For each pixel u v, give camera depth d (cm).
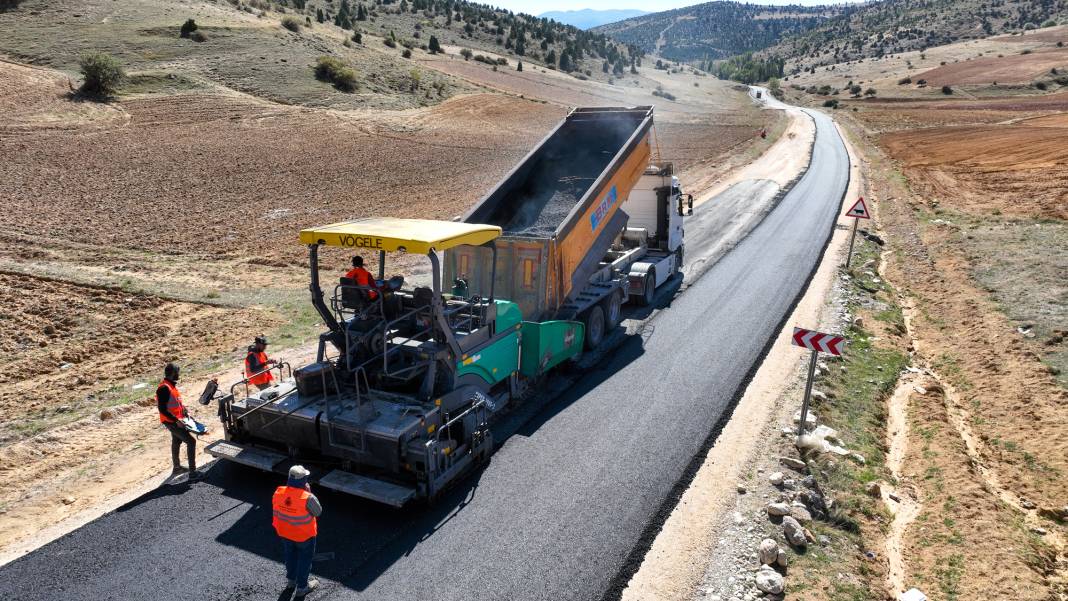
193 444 841
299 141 4597
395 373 812
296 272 1934
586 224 1223
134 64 5809
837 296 1608
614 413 1025
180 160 3753
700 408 1038
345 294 861
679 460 887
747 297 1606
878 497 838
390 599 631
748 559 693
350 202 2950
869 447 952
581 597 638
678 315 1486
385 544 715
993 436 1028
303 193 3125
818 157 4356
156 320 1537
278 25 7862
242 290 1762
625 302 1541
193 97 5341
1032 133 4650
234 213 2683
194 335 1443
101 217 2527
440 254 2089
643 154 1447
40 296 1664
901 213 2667
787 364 1204
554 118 6631
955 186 3153
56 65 5516
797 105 11656
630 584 658
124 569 671
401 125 5469
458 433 845
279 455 847
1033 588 668
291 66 6494
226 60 6312
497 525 747
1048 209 2438
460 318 918
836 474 858
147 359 1309
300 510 610
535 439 945
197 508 782
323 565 680
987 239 2083
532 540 721
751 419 1002
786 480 828
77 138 4053
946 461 914
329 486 766
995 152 3981
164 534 730
